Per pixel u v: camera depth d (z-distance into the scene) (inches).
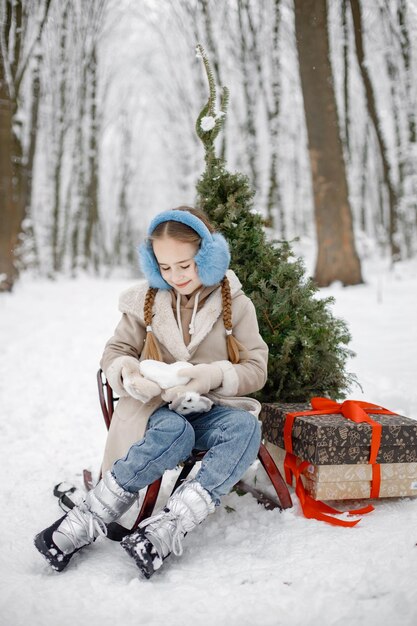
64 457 125.6
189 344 93.1
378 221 1114.7
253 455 83.4
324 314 111.5
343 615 63.5
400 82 695.7
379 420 92.4
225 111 115.0
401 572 69.9
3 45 449.1
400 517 86.7
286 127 922.1
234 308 95.5
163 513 78.0
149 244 93.3
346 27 672.4
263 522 89.0
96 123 882.8
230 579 72.7
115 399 97.0
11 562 79.4
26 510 97.0
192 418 91.0
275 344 106.4
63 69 753.6
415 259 655.8
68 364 226.8
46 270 838.5
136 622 64.3
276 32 681.6
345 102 749.3
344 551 77.1
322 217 426.6
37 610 66.3
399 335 233.5
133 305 96.3
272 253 111.5
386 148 636.7
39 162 997.8
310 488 90.4
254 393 107.4
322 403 98.4
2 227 478.3
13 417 157.3
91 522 78.3
